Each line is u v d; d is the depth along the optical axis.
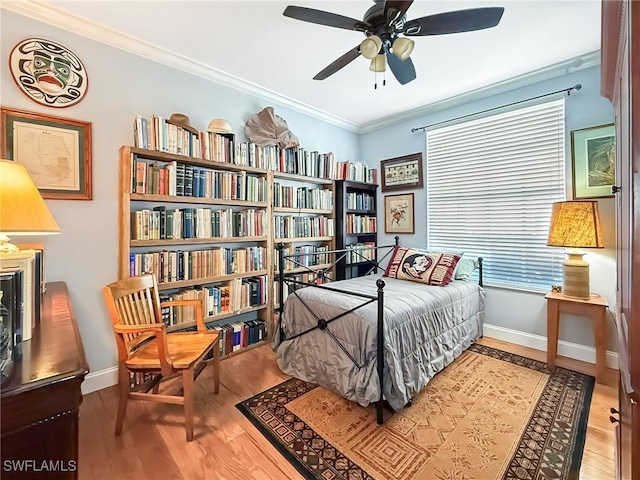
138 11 1.83
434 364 2.10
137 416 1.75
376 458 1.43
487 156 3.01
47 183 1.83
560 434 1.58
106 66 2.05
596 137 2.34
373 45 1.51
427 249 3.48
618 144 1.29
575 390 2.00
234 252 2.62
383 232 3.93
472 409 1.81
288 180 3.27
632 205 0.67
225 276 2.55
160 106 2.32
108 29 1.99
